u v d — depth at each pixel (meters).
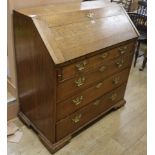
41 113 1.56
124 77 1.96
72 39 1.35
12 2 1.42
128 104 2.19
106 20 1.64
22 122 1.83
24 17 1.32
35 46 1.32
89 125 1.87
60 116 1.48
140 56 3.03
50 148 1.56
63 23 1.37
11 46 1.58
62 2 1.71
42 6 1.57
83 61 1.38
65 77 1.32
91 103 1.71
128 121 1.96
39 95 1.50
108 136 1.78
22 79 1.63
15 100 1.80
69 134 1.66
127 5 3.90
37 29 1.25
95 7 1.64
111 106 2.01
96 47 1.44
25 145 1.63
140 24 3.02
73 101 1.51
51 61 1.22
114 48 1.61
